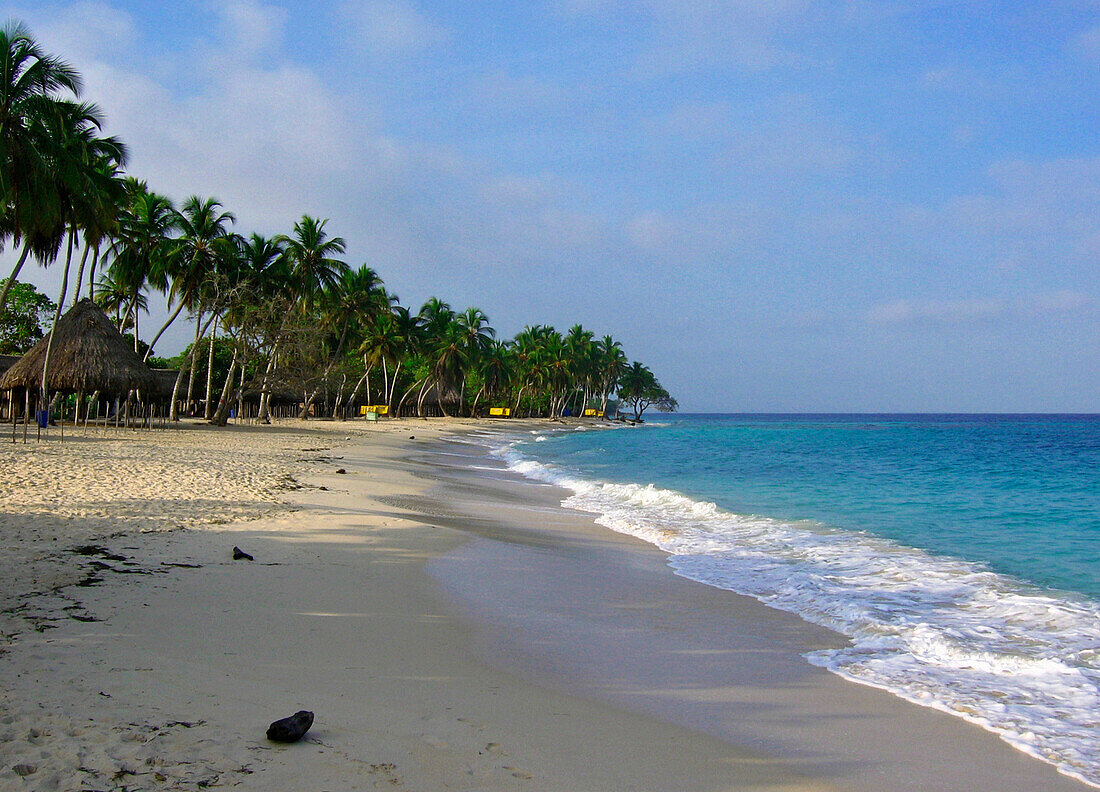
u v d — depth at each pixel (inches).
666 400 5733.3
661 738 174.7
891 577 368.2
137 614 240.7
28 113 898.7
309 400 2244.1
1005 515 613.9
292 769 140.9
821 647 255.3
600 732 175.5
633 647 249.6
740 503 698.8
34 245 1090.7
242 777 135.9
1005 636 266.1
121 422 1536.7
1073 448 1653.5
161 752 143.0
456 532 452.8
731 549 449.1
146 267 1545.3
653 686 212.2
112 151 1158.3
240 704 172.1
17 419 1539.1
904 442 2003.0
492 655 231.5
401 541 412.5
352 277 2187.5
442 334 3048.7
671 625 279.7
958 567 392.8
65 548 328.8
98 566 301.0
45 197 913.5
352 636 238.1
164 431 1334.9
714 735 178.5
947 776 160.7
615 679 216.8
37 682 175.2
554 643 249.3
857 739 179.0
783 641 261.3
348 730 162.6
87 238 1175.6
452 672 211.6
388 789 136.7
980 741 179.5
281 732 151.3
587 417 5191.9
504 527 510.0
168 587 277.7
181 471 670.5
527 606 297.1
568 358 3941.9
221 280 1552.7
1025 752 173.6
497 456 1392.7
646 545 464.8
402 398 3159.5
